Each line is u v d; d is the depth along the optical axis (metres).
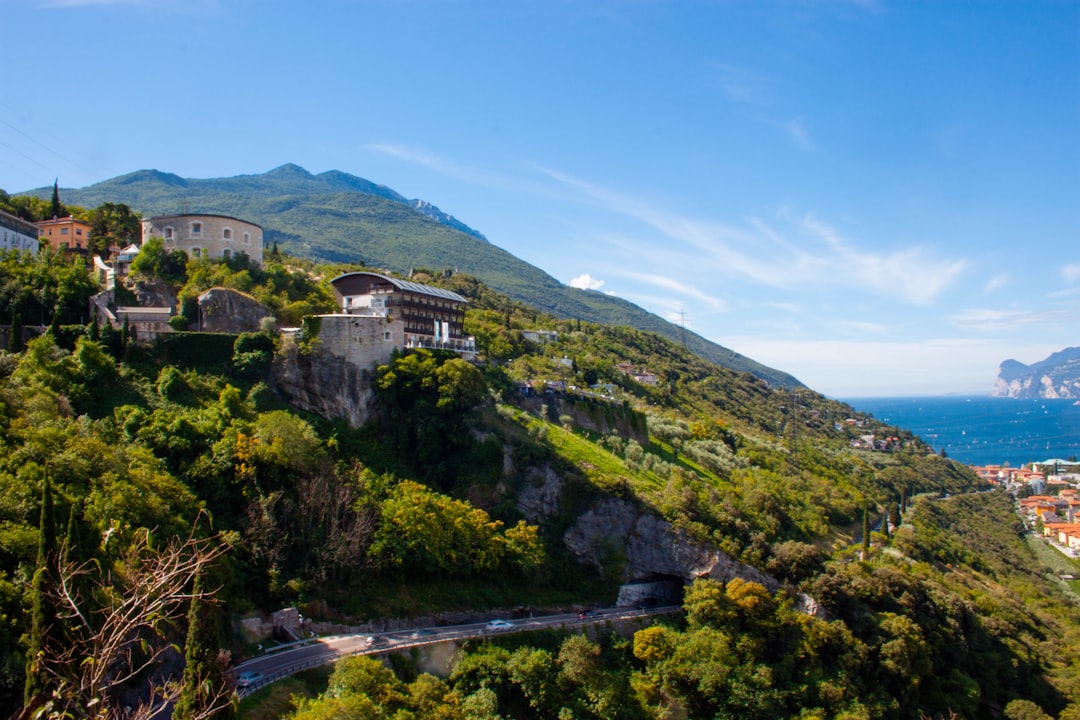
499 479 121.69
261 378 115.69
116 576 61.72
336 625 89.12
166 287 130.50
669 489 132.12
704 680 97.81
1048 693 127.75
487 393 134.88
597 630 103.56
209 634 52.84
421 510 103.06
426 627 95.12
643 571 121.94
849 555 147.12
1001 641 135.38
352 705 64.75
